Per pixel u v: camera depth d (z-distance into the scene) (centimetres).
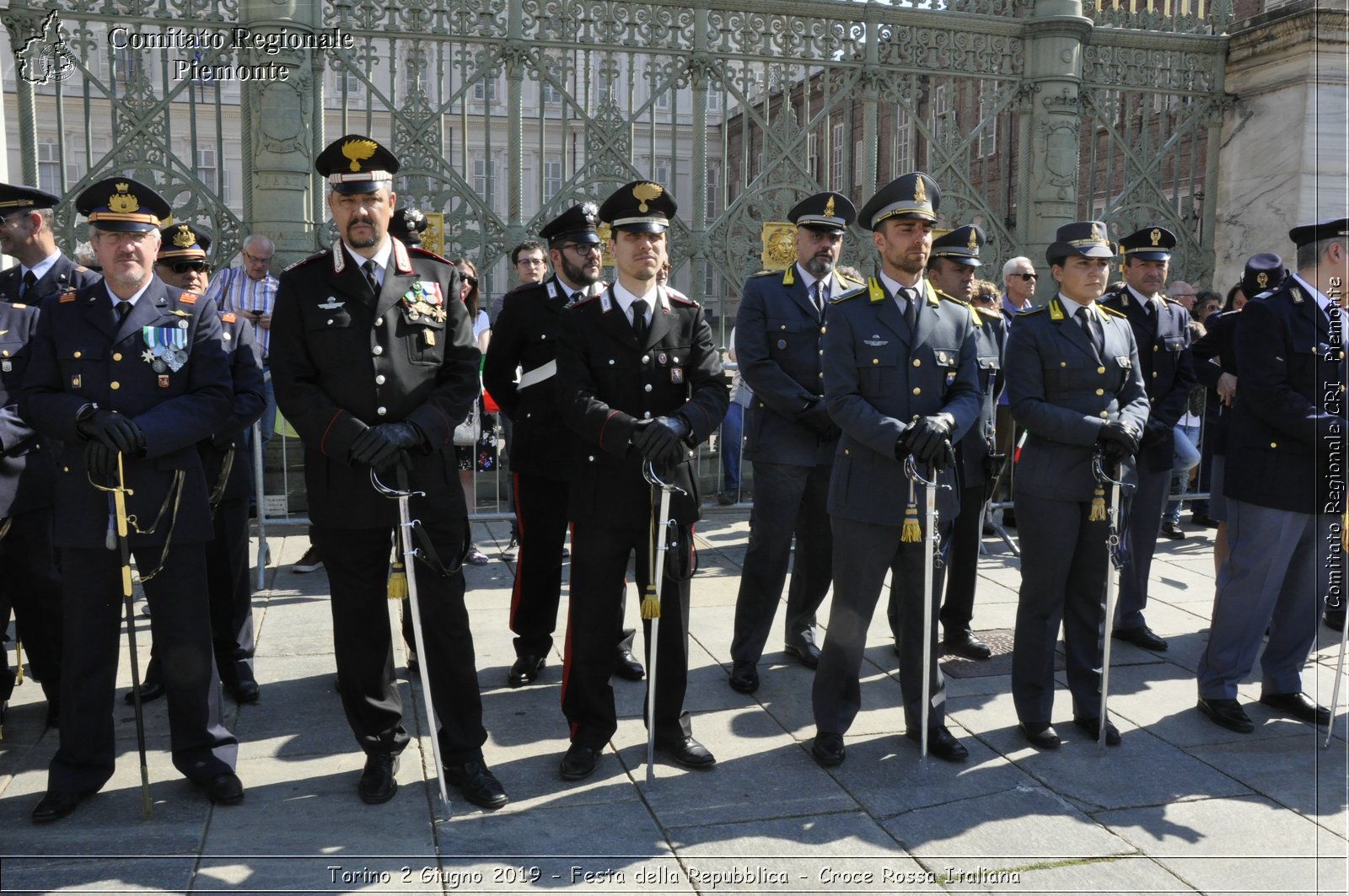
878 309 383
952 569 502
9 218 438
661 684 384
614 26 796
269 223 755
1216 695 430
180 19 732
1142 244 515
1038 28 874
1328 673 490
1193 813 353
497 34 779
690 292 836
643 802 357
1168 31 925
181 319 360
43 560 407
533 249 646
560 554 465
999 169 965
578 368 373
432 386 361
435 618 354
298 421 342
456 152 1514
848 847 329
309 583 615
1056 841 334
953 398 386
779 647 516
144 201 355
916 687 399
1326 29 862
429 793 363
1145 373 515
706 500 887
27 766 385
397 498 346
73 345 346
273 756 392
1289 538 419
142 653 498
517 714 434
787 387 454
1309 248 416
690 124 1619
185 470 359
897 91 854
